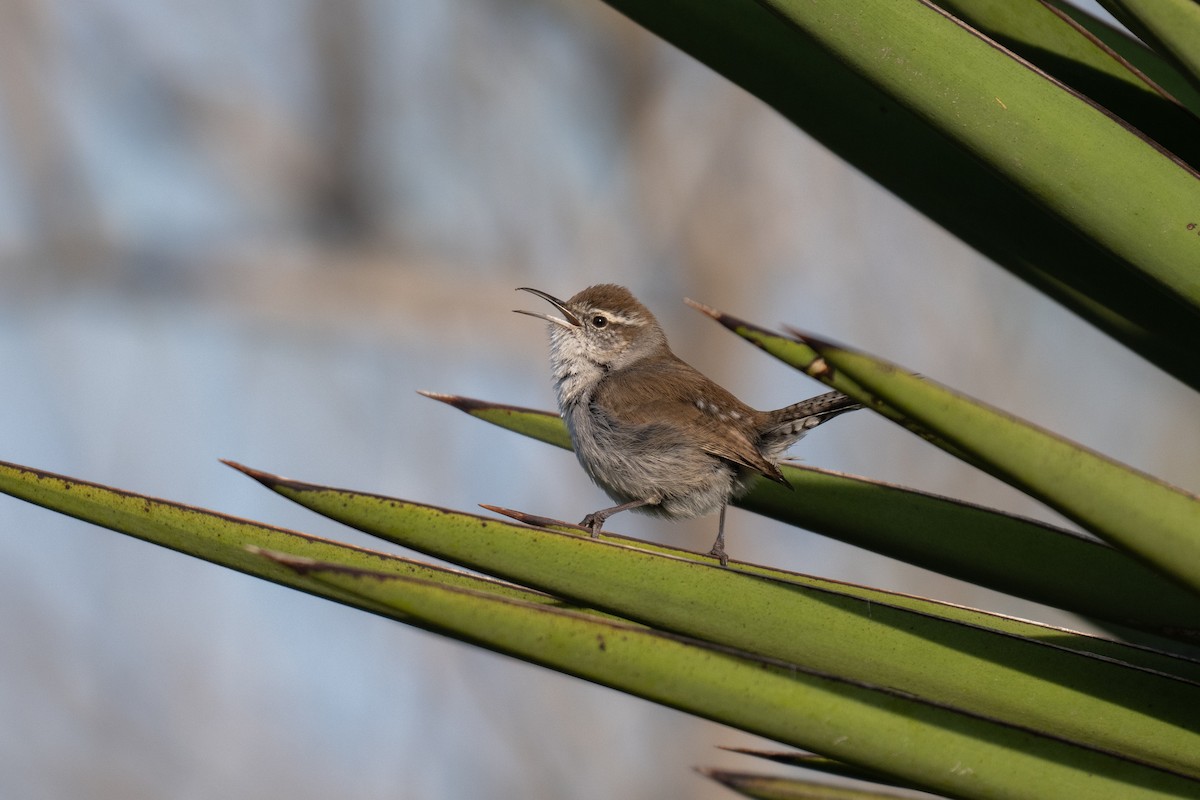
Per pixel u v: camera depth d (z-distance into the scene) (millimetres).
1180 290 4043
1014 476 3402
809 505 5195
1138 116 4820
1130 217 4035
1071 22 4734
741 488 9195
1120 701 4125
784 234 17297
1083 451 3359
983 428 3373
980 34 4090
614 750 14562
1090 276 5172
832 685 3824
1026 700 4164
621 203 17594
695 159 17516
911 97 4152
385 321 18797
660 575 4277
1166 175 3998
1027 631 4531
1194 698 4094
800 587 4262
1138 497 3359
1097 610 4809
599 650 3764
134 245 19031
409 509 4297
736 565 4926
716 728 15047
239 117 19250
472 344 18438
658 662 3773
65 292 18781
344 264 19141
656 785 14594
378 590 3678
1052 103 4066
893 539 5102
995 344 15281
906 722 3820
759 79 5363
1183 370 5172
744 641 4273
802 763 4637
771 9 4199
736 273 17234
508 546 4273
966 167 5246
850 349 3404
